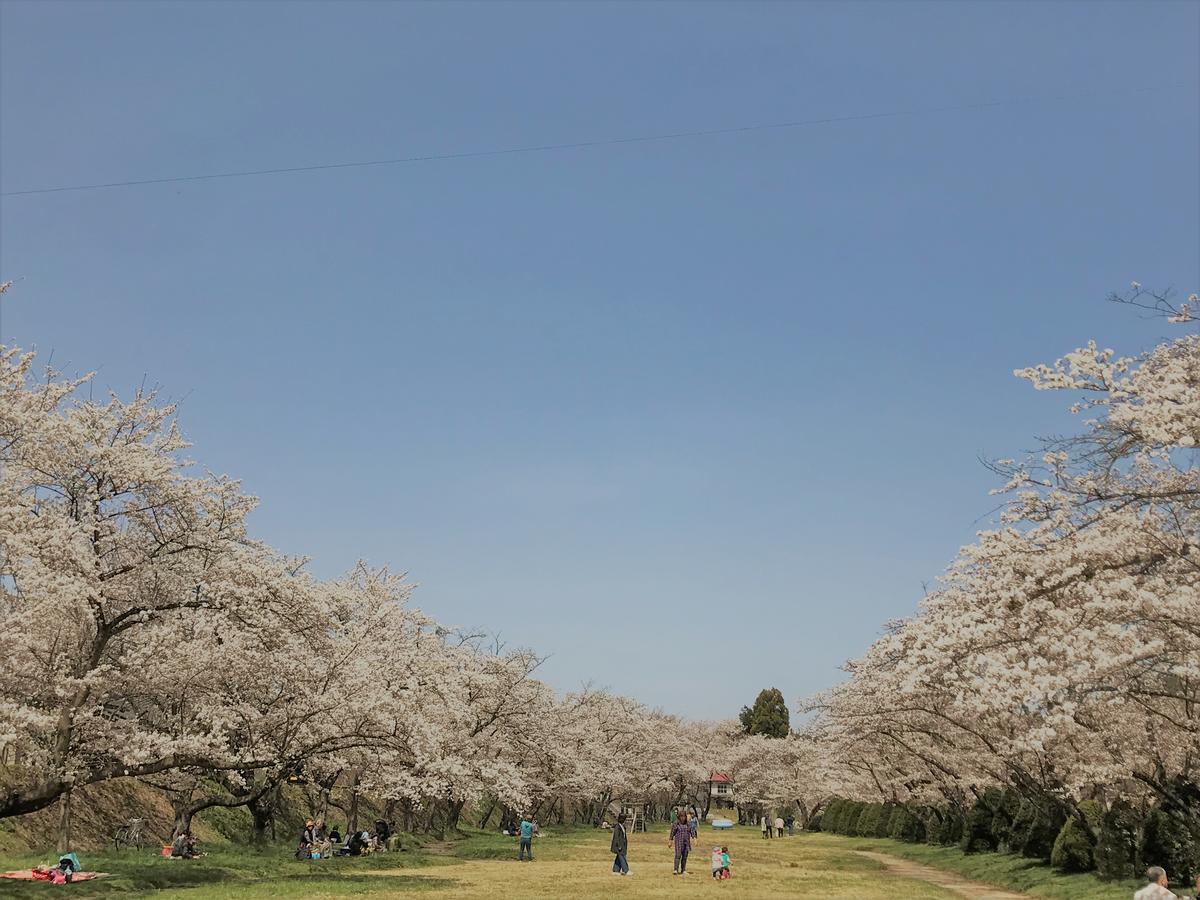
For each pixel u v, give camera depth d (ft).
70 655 76.33
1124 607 54.24
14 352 73.31
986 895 87.76
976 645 60.03
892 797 185.88
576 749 211.41
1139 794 100.58
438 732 104.63
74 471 77.25
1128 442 55.57
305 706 86.33
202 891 76.48
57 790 72.95
